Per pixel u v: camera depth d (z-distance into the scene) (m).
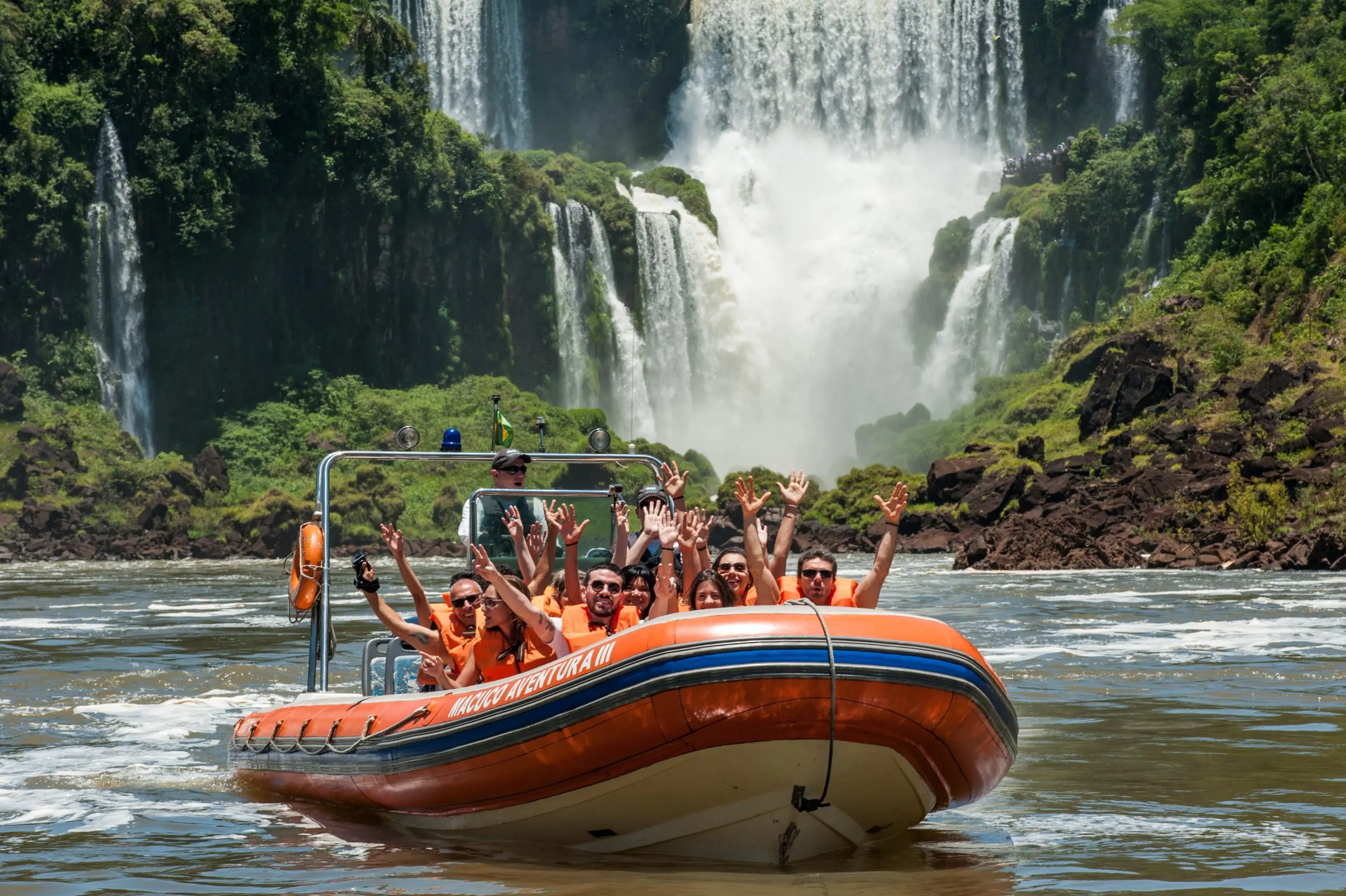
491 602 12.34
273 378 117.12
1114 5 153.88
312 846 11.80
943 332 137.38
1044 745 16.28
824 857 11.21
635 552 13.52
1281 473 60.41
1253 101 107.31
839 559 73.38
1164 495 64.50
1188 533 59.16
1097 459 75.12
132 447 99.38
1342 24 111.50
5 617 38.25
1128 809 12.81
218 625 35.28
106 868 11.01
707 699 10.26
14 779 15.02
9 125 102.88
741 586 12.34
